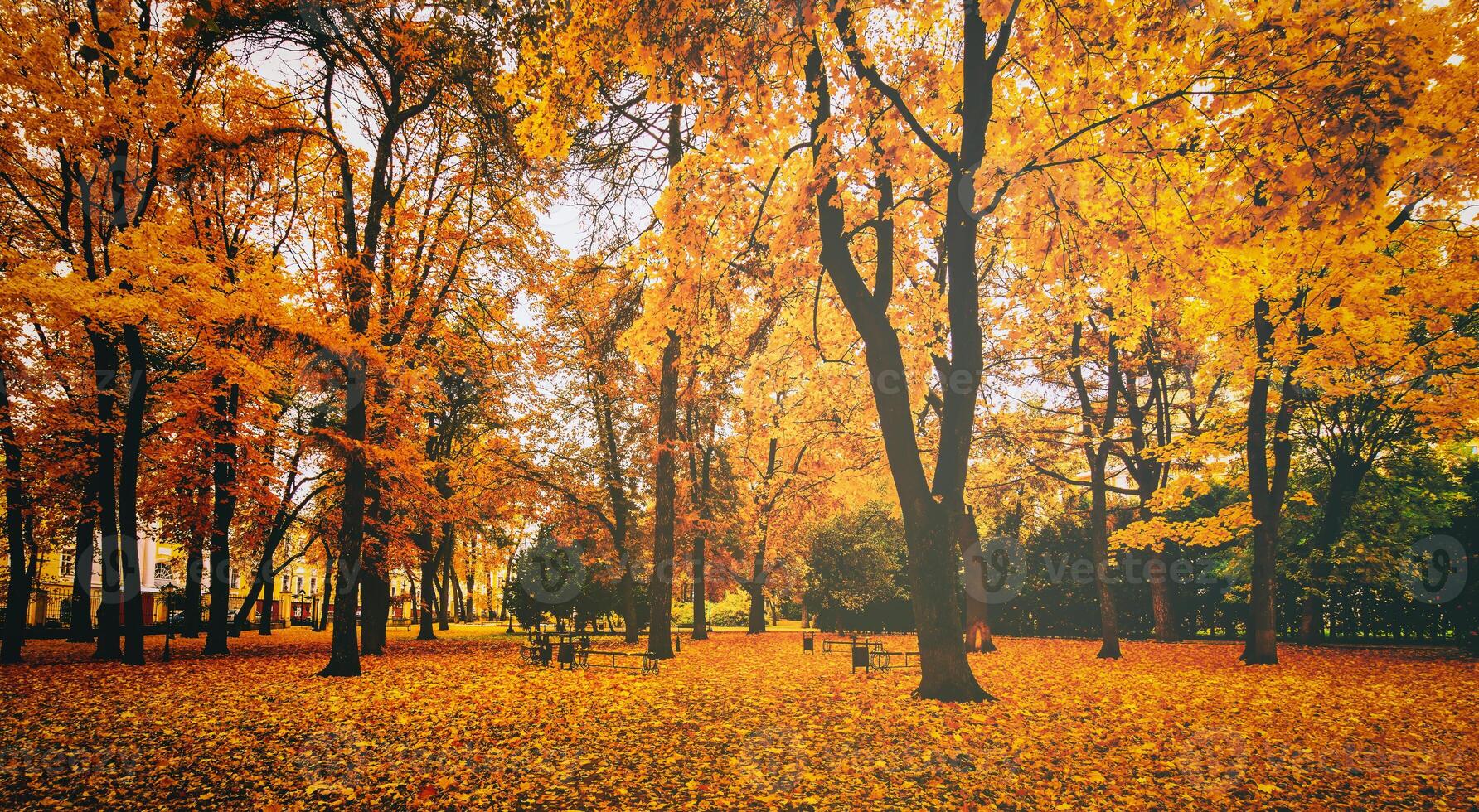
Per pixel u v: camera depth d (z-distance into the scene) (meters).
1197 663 17.34
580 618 34.06
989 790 6.22
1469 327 19.34
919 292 15.91
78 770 6.70
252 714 9.62
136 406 16.20
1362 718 9.42
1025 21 10.83
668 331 14.01
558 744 7.90
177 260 14.70
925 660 10.90
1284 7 7.62
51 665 15.52
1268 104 8.27
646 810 5.66
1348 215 7.20
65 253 16.41
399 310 18.97
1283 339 15.91
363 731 8.55
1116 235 11.27
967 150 10.45
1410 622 23.98
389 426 19.20
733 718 9.52
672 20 8.46
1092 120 10.53
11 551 16.09
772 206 13.14
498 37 14.89
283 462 23.67
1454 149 8.12
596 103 9.87
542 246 21.48
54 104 15.05
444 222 20.56
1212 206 9.02
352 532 15.01
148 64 16.19
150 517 18.44
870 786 6.30
